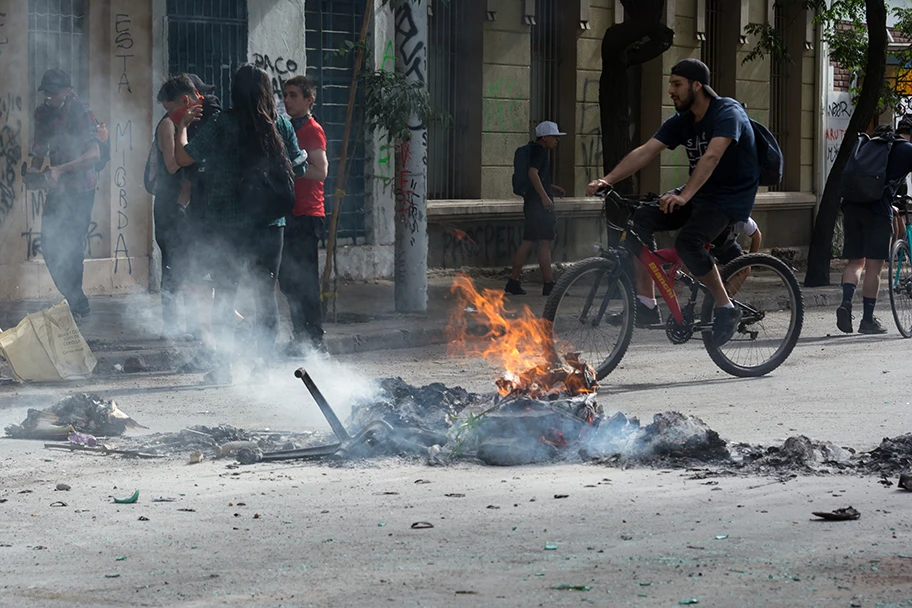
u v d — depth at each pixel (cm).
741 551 570
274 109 1133
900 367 1279
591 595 505
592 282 1144
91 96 1766
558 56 2403
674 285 1174
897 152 1537
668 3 2527
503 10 2269
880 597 502
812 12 2873
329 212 2055
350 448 809
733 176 1141
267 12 1938
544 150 1977
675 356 1361
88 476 764
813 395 1097
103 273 1773
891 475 741
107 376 1210
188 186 1310
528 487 719
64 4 1742
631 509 658
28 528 634
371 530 621
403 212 1644
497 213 2270
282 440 866
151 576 543
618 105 1983
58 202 1434
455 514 653
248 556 574
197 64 1873
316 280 1281
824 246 2141
